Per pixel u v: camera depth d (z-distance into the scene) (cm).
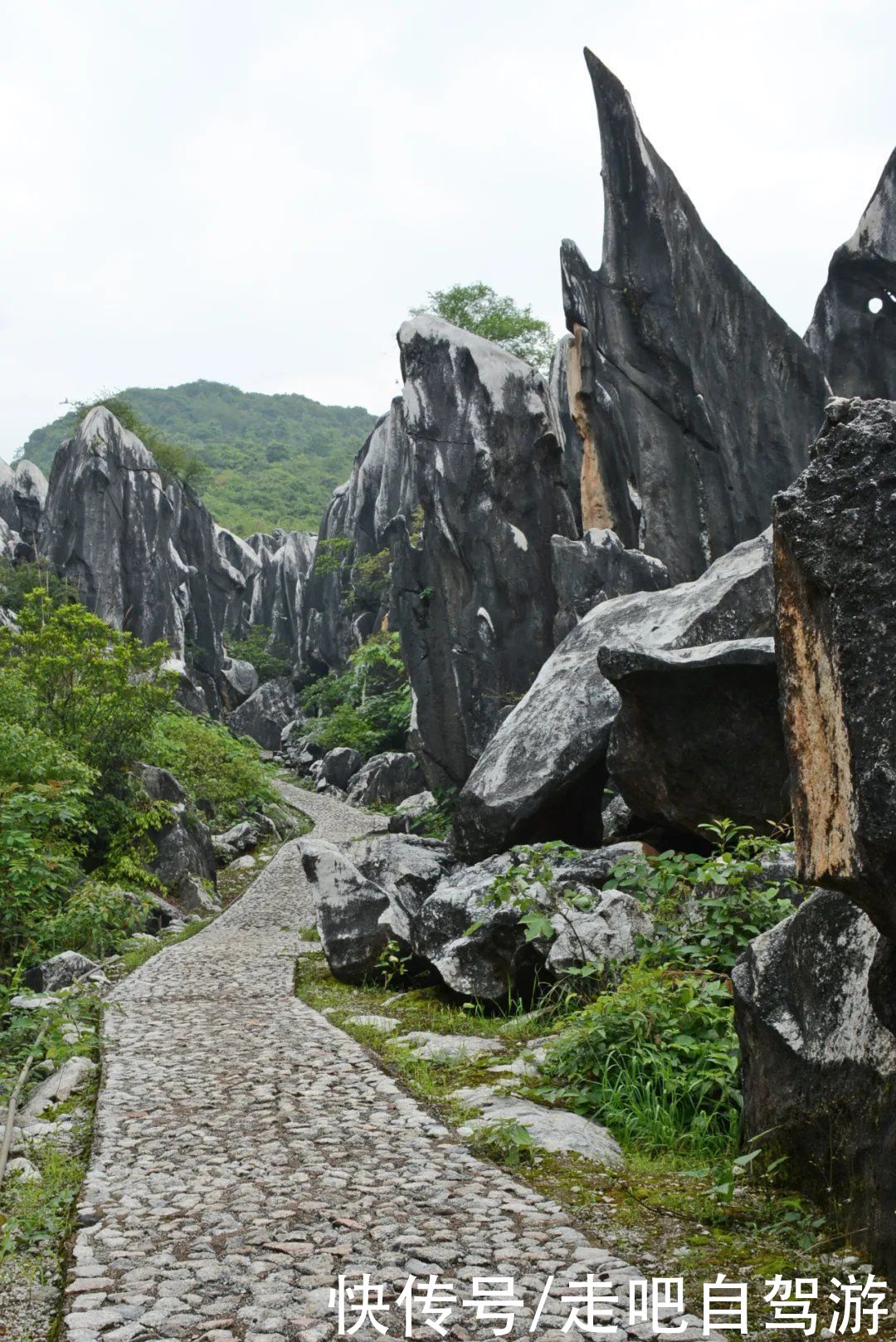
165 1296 320
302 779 3441
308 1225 371
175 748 2281
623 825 936
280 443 11450
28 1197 407
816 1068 381
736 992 440
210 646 4169
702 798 756
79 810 1213
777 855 653
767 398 1762
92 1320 305
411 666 1919
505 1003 730
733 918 601
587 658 926
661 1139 462
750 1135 423
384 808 2712
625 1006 534
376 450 4291
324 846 968
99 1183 417
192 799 1950
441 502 1881
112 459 3575
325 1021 736
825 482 299
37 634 1705
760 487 1745
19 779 1283
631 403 1755
